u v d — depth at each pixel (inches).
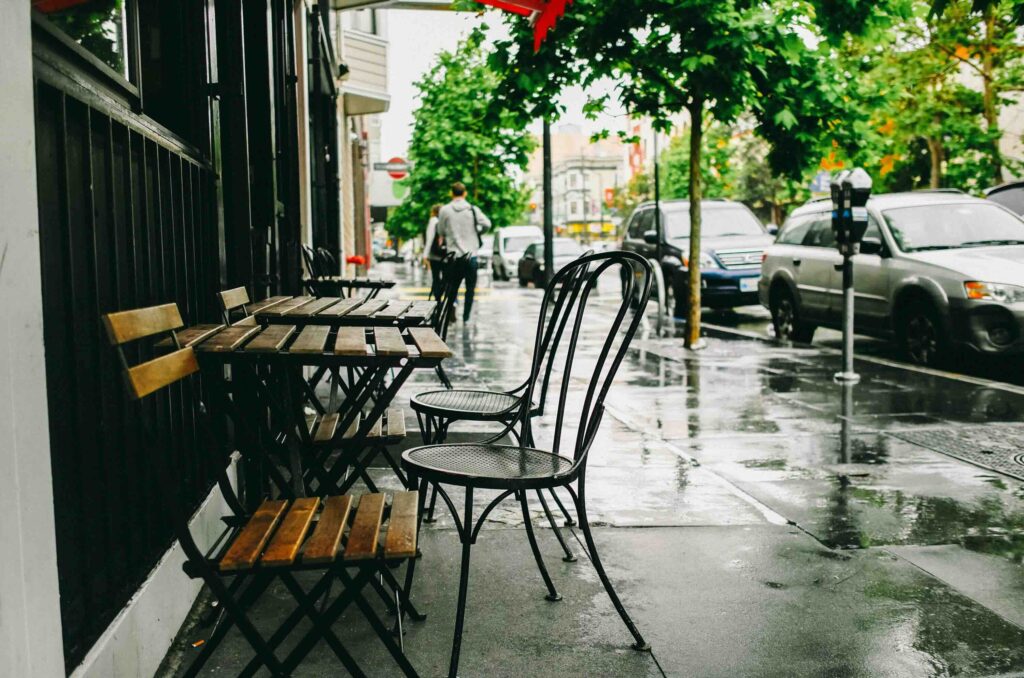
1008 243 411.2
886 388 332.8
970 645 124.1
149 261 129.6
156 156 136.1
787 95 416.8
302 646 95.7
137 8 137.9
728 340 491.8
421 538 167.2
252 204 239.5
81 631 95.7
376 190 1594.5
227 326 136.1
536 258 1135.6
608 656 120.4
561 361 408.5
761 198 1951.3
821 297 464.8
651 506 188.2
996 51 872.3
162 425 132.7
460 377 361.7
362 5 552.7
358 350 117.3
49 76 93.5
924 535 169.8
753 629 129.0
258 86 240.4
